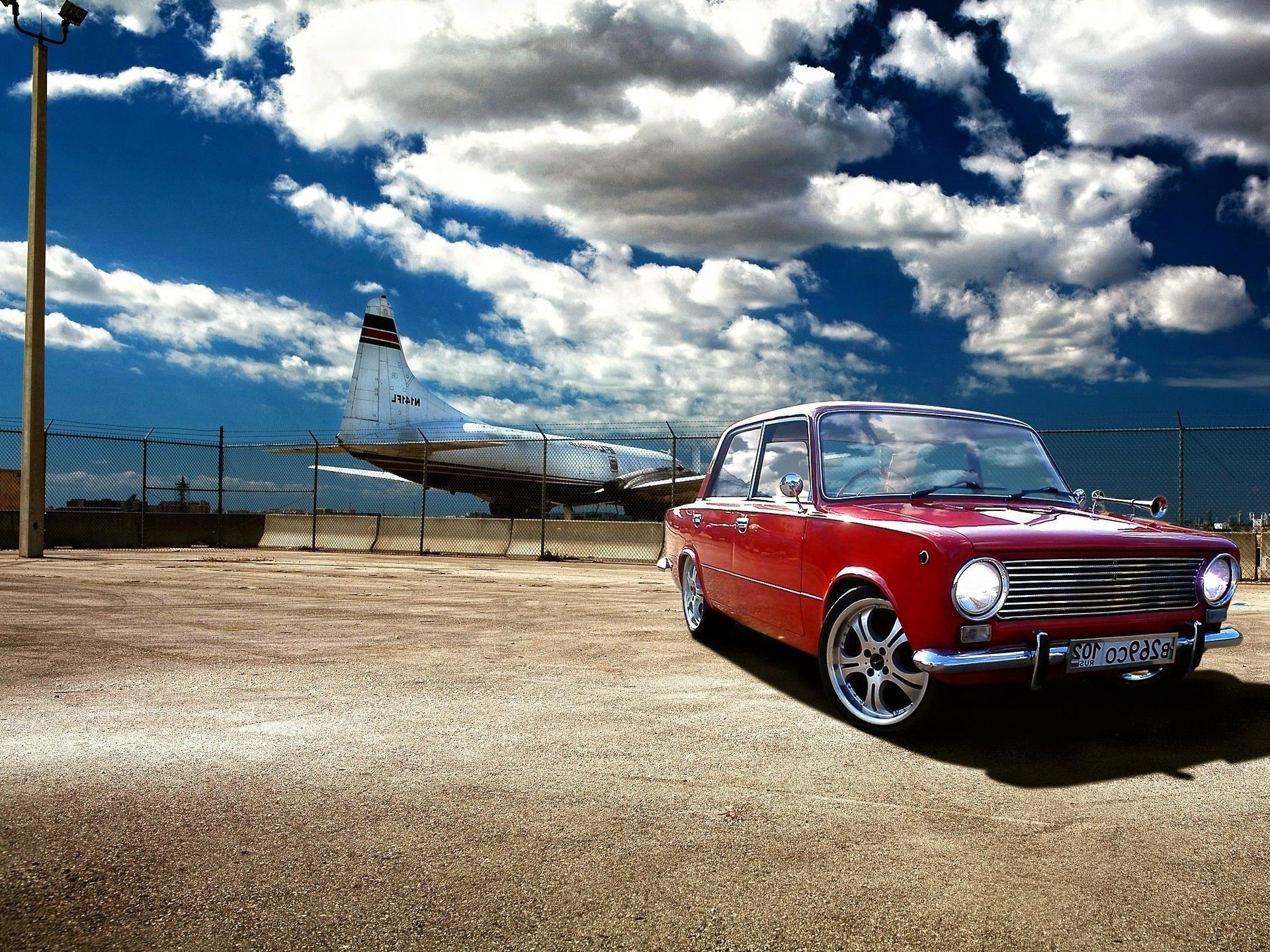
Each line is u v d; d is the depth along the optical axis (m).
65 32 14.27
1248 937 1.85
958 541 3.14
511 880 2.10
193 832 2.39
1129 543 3.37
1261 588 10.61
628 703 4.02
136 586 9.41
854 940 1.82
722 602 5.23
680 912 1.95
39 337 14.18
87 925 1.86
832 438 4.27
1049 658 3.14
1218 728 3.63
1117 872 2.18
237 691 4.20
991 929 1.88
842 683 3.76
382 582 10.38
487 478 31.28
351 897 2.00
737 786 2.85
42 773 2.93
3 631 6.02
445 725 3.59
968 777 2.96
